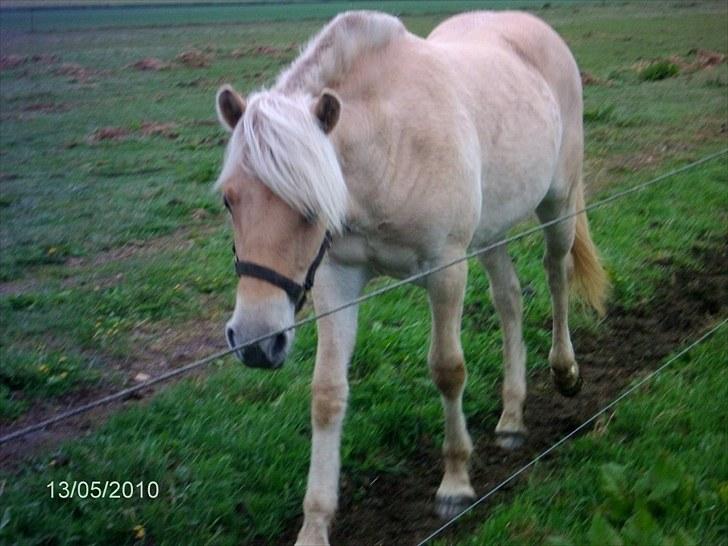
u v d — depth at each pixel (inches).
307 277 120.7
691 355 196.4
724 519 130.0
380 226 138.1
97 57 850.8
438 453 168.1
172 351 209.2
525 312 223.1
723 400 168.9
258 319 114.2
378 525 147.6
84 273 263.9
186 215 325.4
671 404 169.8
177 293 240.7
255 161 113.5
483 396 186.1
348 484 156.9
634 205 305.3
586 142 412.2
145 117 537.6
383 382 181.8
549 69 190.5
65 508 142.2
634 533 122.0
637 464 150.4
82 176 390.6
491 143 159.2
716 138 417.1
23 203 344.2
